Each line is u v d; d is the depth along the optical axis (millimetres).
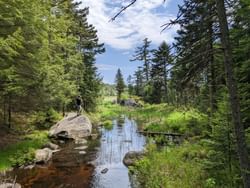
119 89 96000
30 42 19531
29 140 21547
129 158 18312
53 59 29156
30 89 21828
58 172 16078
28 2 18984
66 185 13891
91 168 17062
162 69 6840
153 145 18203
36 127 27359
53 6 29328
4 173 14641
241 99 10062
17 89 19047
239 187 9164
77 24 42438
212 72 9516
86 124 28453
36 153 18109
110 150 22203
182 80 8008
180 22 6699
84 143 25078
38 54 20656
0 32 17891
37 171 16062
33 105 23625
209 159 10672
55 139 25250
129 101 81875
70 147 23094
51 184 13961
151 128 31078
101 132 32312
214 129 9898
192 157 14109
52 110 31328
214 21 7031
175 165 13102
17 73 19281
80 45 44531
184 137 21250
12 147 18516
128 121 46312
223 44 6457
